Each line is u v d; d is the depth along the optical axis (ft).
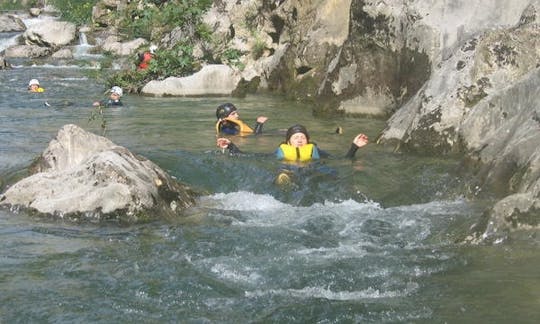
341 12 54.13
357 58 44.93
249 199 27.66
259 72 62.54
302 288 18.70
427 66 39.55
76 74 78.38
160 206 25.64
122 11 84.38
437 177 28.66
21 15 136.77
